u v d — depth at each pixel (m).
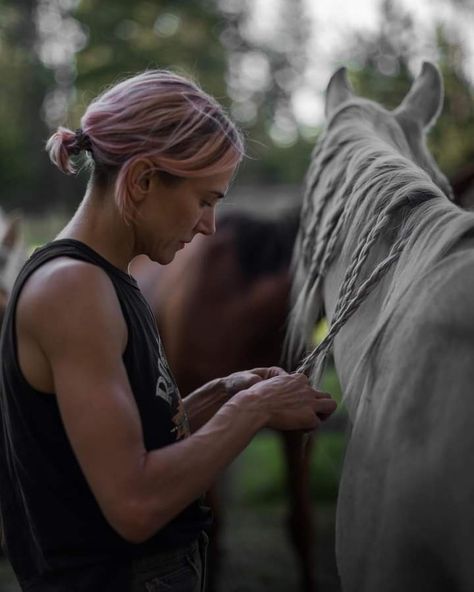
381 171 1.54
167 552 1.35
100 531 1.30
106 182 1.33
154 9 16.50
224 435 1.28
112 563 1.31
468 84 4.66
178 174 1.28
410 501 1.16
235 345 3.33
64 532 1.31
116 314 1.27
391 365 1.26
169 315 3.45
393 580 1.20
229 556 4.07
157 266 3.70
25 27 18.47
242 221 3.43
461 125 4.59
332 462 4.46
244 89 21.34
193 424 1.55
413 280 1.31
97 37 16.02
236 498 4.82
